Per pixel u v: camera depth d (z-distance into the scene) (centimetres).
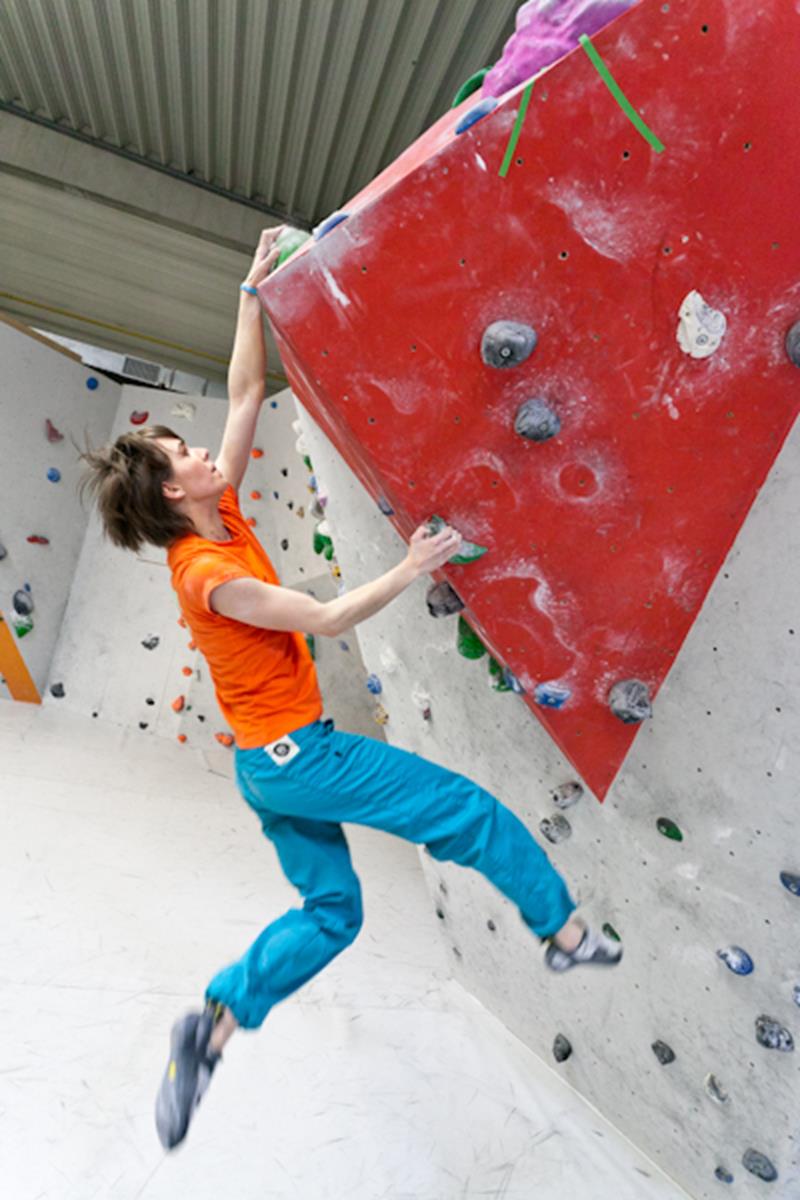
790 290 124
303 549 511
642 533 145
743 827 161
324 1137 201
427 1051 245
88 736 530
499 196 122
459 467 141
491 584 152
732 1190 189
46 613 567
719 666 153
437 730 224
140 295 621
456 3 363
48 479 554
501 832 143
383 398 137
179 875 345
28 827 351
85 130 529
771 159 116
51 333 655
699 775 165
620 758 169
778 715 148
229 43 411
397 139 464
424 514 146
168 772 499
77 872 321
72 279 613
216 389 696
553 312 129
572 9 118
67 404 559
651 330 129
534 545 147
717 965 177
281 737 145
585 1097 233
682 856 176
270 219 566
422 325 131
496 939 253
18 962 246
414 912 367
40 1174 173
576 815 196
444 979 297
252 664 146
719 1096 184
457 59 400
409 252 126
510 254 125
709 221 121
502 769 210
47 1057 208
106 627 577
